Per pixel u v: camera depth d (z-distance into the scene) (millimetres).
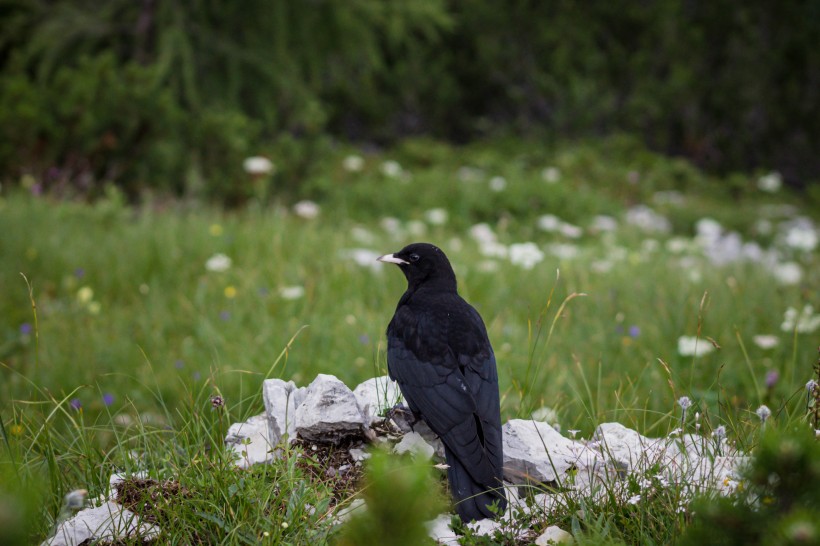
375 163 23578
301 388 5727
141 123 17594
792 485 3070
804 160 30906
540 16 30266
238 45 21359
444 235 16531
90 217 14156
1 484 2896
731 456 5047
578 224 19234
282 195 18891
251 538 4438
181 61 20391
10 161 16391
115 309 10805
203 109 19859
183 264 12172
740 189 26547
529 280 11984
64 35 20297
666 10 30391
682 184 26141
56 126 17156
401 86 29016
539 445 5309
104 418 7941
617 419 6758
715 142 30453
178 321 10305
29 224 13156
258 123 19828
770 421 5375
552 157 25922
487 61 29812
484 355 5148
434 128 29812
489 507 4449
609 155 26484
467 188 19953
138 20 20844
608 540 4340
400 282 11672
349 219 18234
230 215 16094
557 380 8188
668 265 13570
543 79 29453
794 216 23234
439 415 4875
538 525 4660
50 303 10922
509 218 18938
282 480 4824
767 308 10461
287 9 21281
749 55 30594
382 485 2752
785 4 30891
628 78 30234
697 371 8625
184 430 5645
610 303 10758
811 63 30828
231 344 9234
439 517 4762
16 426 5641
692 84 29938
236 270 11727
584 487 4969
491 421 4871
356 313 10031
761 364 8758
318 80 22641
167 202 16844
